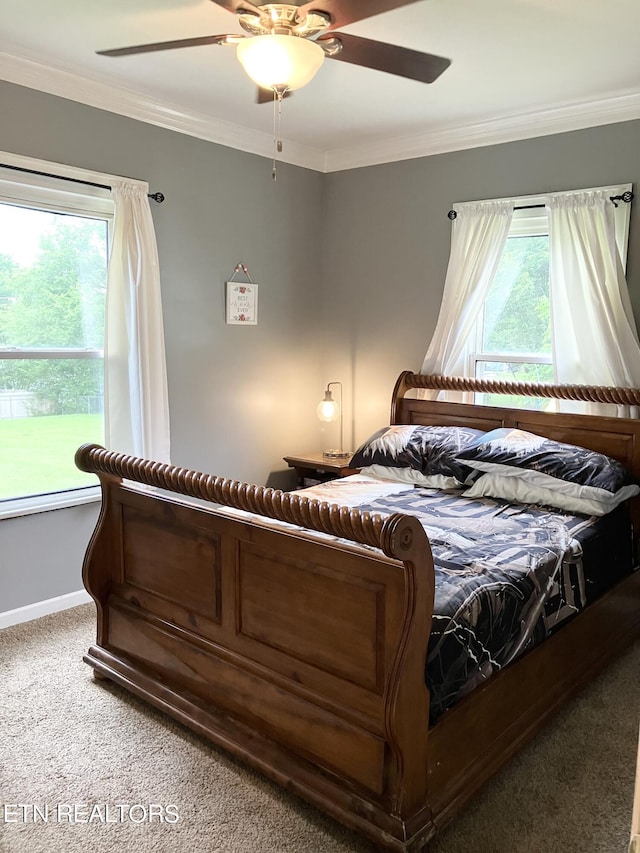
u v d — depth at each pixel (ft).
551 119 11.10
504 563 7.36
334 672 6.04
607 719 7.97
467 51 8.81
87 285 10.91
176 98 10.82
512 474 10.05
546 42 8.51
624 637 9.55
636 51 8.77
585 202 10.75
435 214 12.76
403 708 5.42
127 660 8.24
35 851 5.87
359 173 13.76
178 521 7.40
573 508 9.52
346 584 5.86
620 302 10.57
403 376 12.89
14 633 9.96
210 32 8.48
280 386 14.07
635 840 3.27
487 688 6.47
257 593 6.66
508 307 12.16
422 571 5.38
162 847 5.92
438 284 12.87
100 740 7.39
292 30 6.17
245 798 6.53
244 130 12.34
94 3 7.70
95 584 8.38
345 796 5.87
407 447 11.26
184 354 12.16
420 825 5.60
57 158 10.00
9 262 9.98
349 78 9.75
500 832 6.14
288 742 6.47
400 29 8.19
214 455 12.94
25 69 9.37
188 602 7.45
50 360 10.59
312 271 14.44
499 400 12.28
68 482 11.04
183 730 7.60
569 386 10.87
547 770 7.02
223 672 7.05
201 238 12.17
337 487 10.84
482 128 11.82
